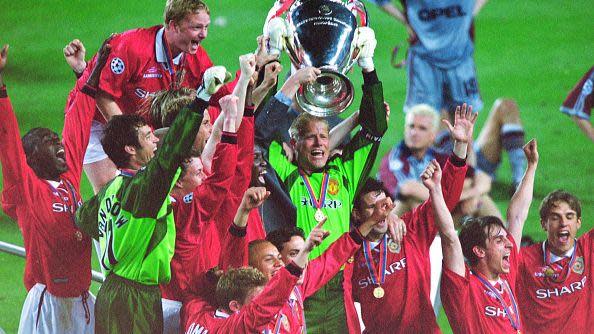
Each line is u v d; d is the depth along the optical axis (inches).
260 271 1240.8
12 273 1609.3
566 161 1895.9
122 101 1382.9
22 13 2181.3
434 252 1515.7
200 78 1398.9
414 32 1866.4
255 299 1151.6
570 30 2192.4
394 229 1334.9
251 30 2151.8
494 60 2135.8
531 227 1713.8
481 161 1775.3
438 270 1496.1
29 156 1338.6
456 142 1350.9
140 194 1131.9
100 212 1181.1
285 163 1339.8
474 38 2048.5
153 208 1139.3
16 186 1337.4
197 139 1255.5
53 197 1341.0
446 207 1347.2
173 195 1248.2
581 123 1820.9
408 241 1359.5
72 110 1352.1
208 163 1277.1
